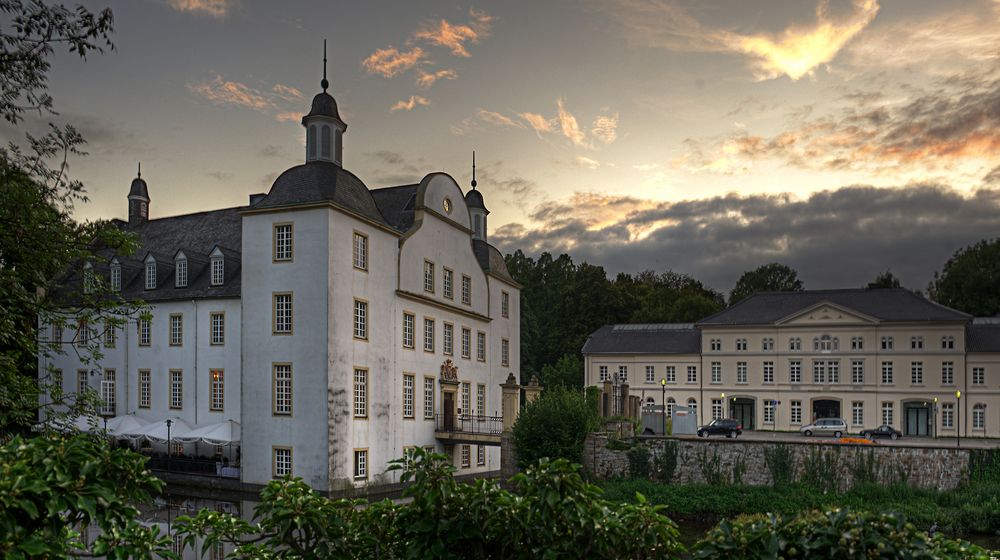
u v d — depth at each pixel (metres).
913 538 6.28
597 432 43.59
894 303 78.25
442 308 50.44
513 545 7.58
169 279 49.00
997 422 73.12
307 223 40.44
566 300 103.00
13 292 18.16
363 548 8.05
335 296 40.03
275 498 7.71
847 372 77.75
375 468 42.31
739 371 81.25
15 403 17.08
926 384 75.38
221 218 55.09
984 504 34.78
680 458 41.88
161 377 47.22
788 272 124.56
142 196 59.41
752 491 39.03
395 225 49.03
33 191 17.94
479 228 60.25
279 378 40.34
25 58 16.73
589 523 7.20
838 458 39.91
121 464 6.67
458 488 7.64
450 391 50.56
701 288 133.38
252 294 41.31
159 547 7.38
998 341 74.50
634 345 85.25
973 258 94.69
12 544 5.71
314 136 43.75
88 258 20.86
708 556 6.57
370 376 42.47
